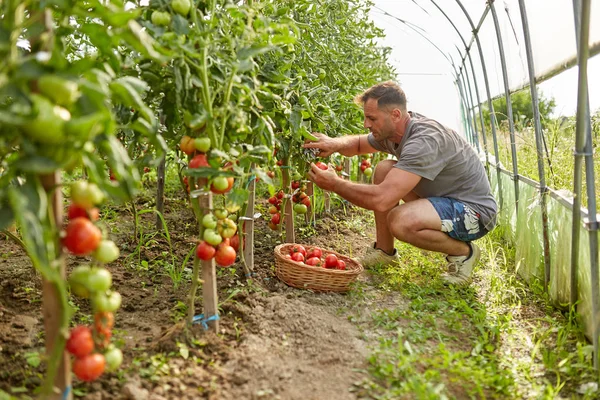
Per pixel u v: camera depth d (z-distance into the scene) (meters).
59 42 1.74
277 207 3.66
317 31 4.00
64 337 1.48
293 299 2.80
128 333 2.35
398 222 3.32
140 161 2.34
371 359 2.20
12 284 2.75
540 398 2.06
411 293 3.09
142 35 1.54
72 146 1.36
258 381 2.00
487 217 3.37
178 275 2.96
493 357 2.35
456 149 3.33
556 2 3.13
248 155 2.26
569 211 2.80
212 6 2.21
